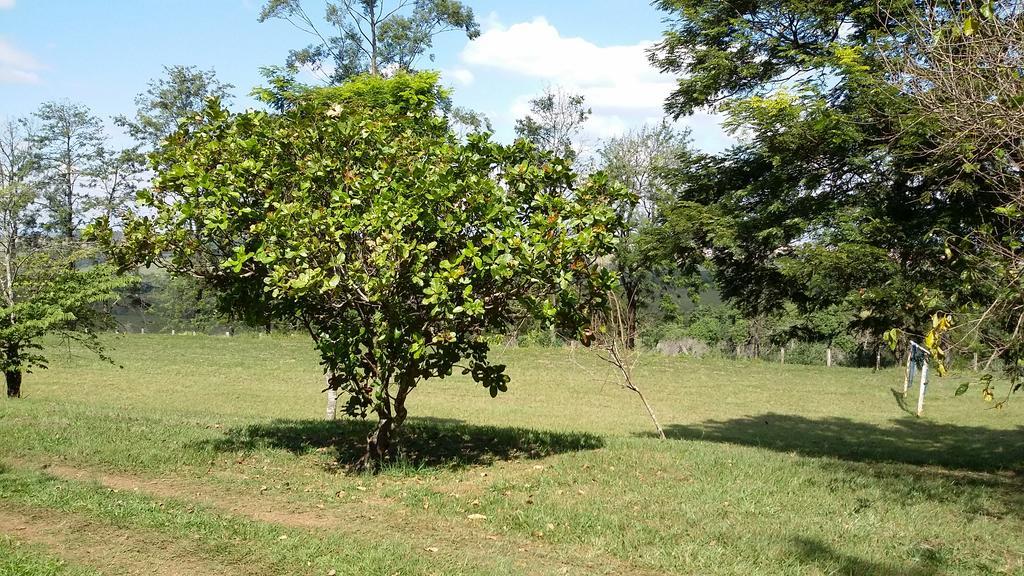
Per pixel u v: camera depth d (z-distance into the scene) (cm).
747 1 1370
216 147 830
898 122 969
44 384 2216
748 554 588
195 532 598
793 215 1242
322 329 887
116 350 3152
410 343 801
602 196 835
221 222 780
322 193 830
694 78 1452
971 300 869
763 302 1502
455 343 849
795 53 1329
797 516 698
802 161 1246
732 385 2795
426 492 753
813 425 1991
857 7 1225
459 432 1097
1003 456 1380
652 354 3559
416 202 759
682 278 1672
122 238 849
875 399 2553
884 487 839
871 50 1088
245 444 991
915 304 781
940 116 616
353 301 779
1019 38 577
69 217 4297
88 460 859
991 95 601
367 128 838
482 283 797
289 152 851
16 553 529
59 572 498
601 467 873
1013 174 665
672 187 1566
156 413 1341
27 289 1566
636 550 593
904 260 1105
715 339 4372
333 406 1434
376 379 874
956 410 2328
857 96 1120
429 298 728
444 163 836
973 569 581
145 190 820
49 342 3206
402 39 2309
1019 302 642
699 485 796
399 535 618
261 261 753
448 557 564
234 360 2989
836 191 1237
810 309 1395
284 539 589
